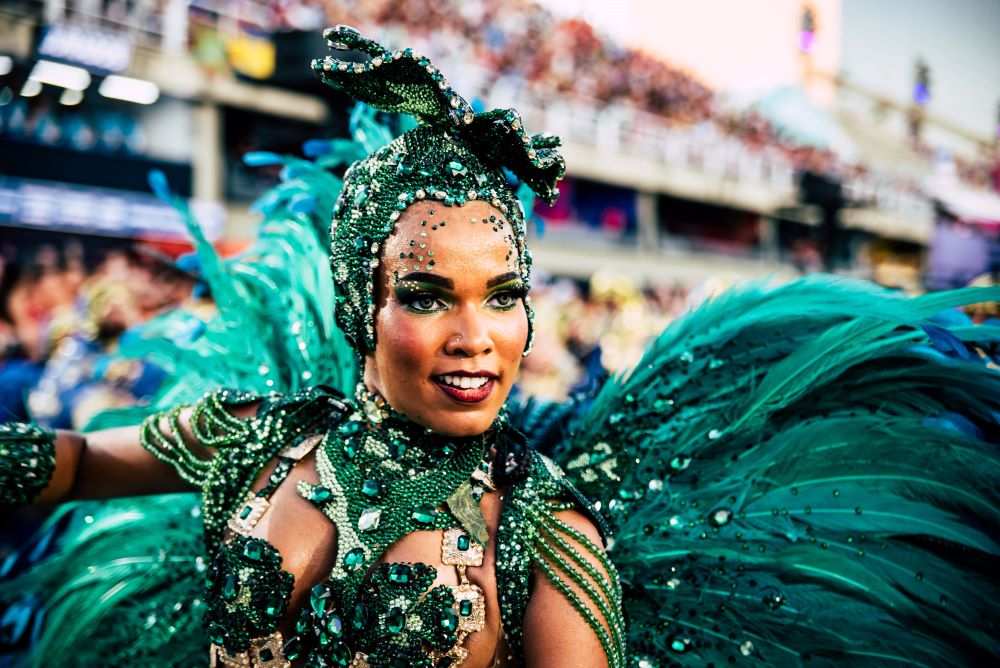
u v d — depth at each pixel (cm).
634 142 949
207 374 119
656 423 104
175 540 112
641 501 101
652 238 989
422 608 74
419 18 794
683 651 91
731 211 1104
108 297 346
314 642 77
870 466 95
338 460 82
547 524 76
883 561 92
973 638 88
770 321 107
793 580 93
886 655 88
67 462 90
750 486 97
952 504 91
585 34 1009
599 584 75
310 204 117
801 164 1185
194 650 104
